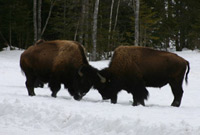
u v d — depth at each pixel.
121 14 160.88
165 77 39.03
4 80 64.50
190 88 61.16
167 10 143.38
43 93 47.09
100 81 39.44
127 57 38.94
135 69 38.56
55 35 159.12
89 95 47.81
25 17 145.25
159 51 39.53
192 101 46.09
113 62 39.50
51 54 40.38
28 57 41.38
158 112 30.64
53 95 40.97
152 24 125.00
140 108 32.97
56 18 126.69
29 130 24.95
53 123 26.52
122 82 39.12
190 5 147.25
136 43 93.25
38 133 23.98
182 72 39.50
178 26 141.62
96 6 104.12
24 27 147.12
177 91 39.44
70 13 124.69
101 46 116.31
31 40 154.12
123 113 28.66
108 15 154.38
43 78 41.44
